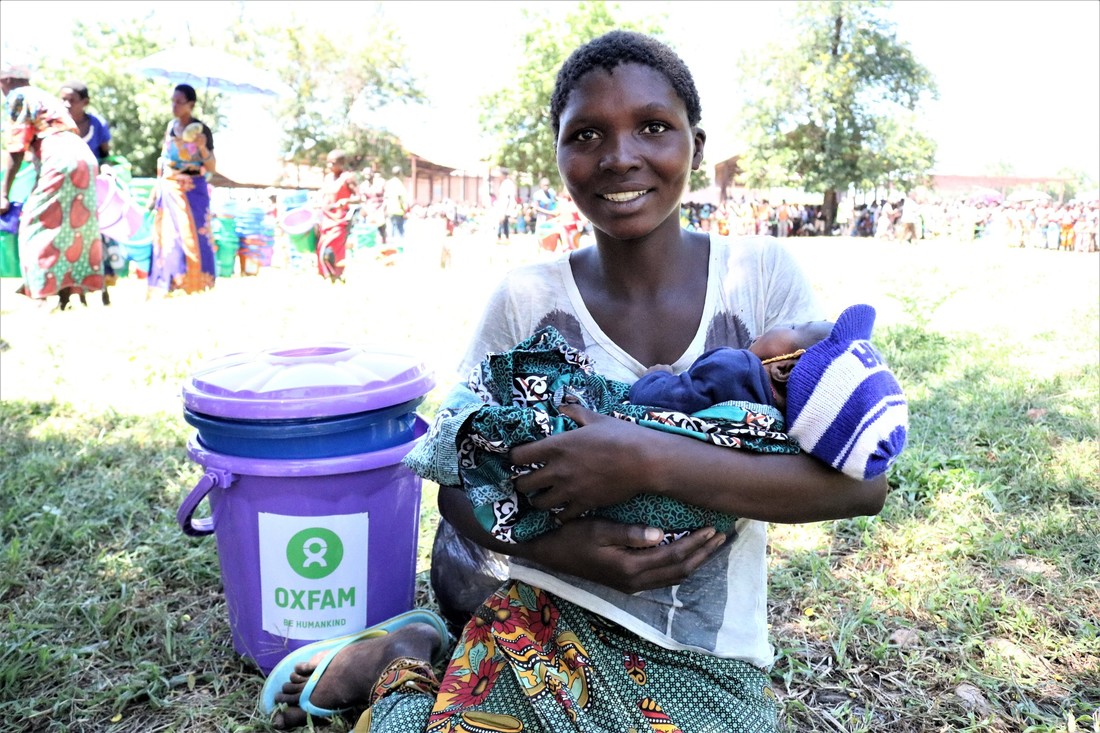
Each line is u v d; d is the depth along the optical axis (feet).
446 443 5.53
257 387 7.70
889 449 5.05
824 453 5.19
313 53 172.86
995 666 8.18
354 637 7.84
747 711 5.85
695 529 5.62
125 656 8.70
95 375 19.72
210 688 8.25
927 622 9.07
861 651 8.58
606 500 5.38
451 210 102.22
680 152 5.87
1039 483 12.26
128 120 145.48
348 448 7.81
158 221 32.48
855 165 150.10
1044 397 16.67
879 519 11.44
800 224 137.28
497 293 6.80
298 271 48.65
